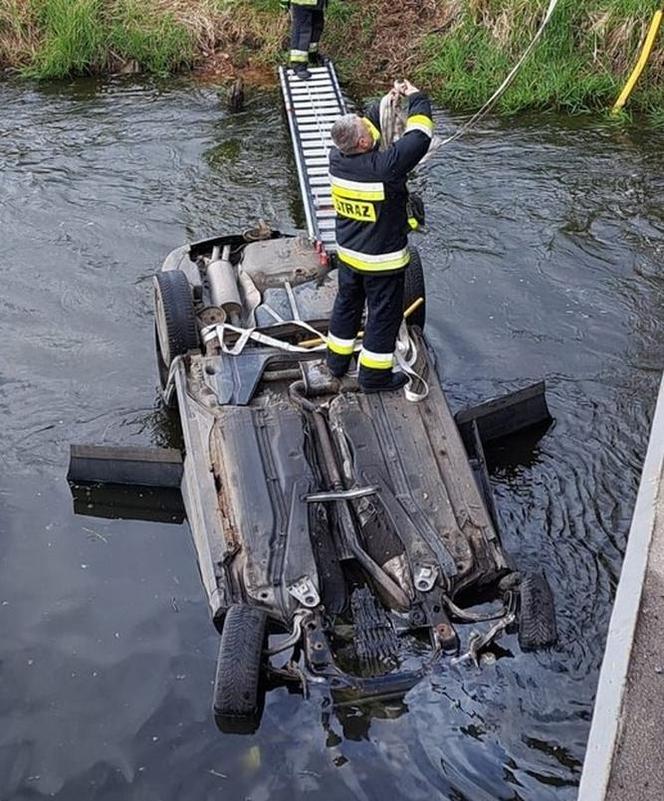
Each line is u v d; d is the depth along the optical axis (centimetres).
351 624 586
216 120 1246
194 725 561
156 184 1117
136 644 618
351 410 679
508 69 1280
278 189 1104
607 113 1241
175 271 794
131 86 1332
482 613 587
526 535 686
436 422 677
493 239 1014
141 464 734
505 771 518
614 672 465
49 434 795
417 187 1097
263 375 720
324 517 626
